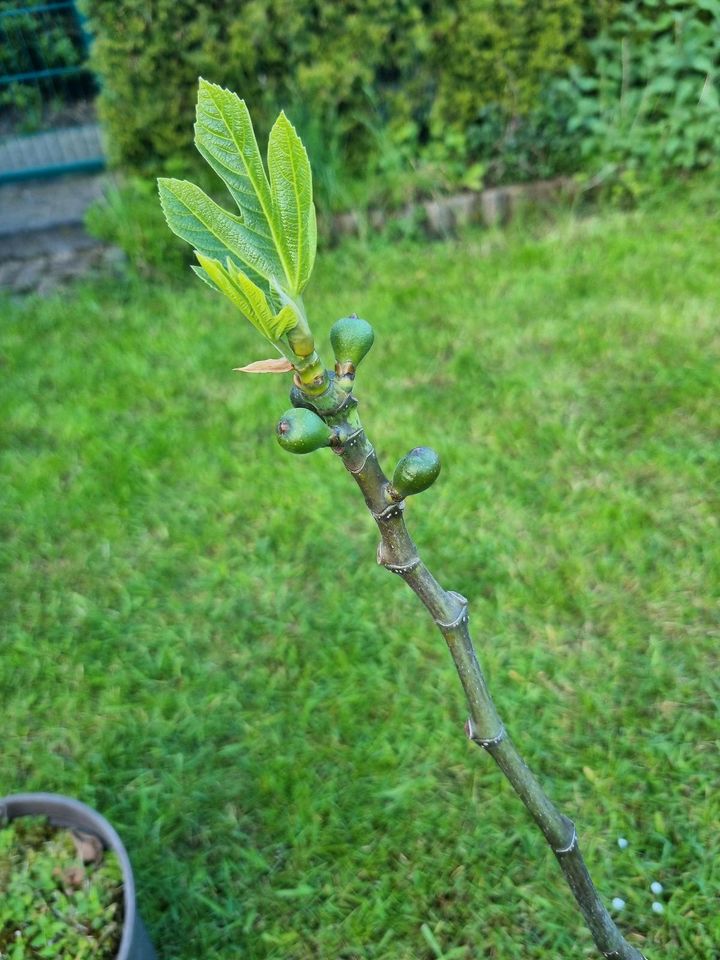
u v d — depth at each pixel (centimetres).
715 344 393
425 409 379
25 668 295
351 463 101
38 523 348
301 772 257
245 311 82
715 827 234
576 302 432
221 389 411
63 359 443
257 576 318
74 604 315
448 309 441
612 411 365
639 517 316
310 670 285
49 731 274
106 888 196
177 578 322
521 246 482
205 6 460
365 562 318
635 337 403
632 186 491
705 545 305
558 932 217
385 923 224
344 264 489
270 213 85
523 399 377
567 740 257
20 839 206
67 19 677
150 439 382
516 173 511
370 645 289
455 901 227
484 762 254
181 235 85
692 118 495
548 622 289
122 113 482
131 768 264
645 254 457
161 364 433
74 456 381
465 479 342
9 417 407
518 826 239
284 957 221
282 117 80
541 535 317
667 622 285
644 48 486
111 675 290
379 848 238
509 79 489
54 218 545
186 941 226
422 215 502
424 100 511
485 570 306
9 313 489
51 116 694
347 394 98
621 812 239
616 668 273
